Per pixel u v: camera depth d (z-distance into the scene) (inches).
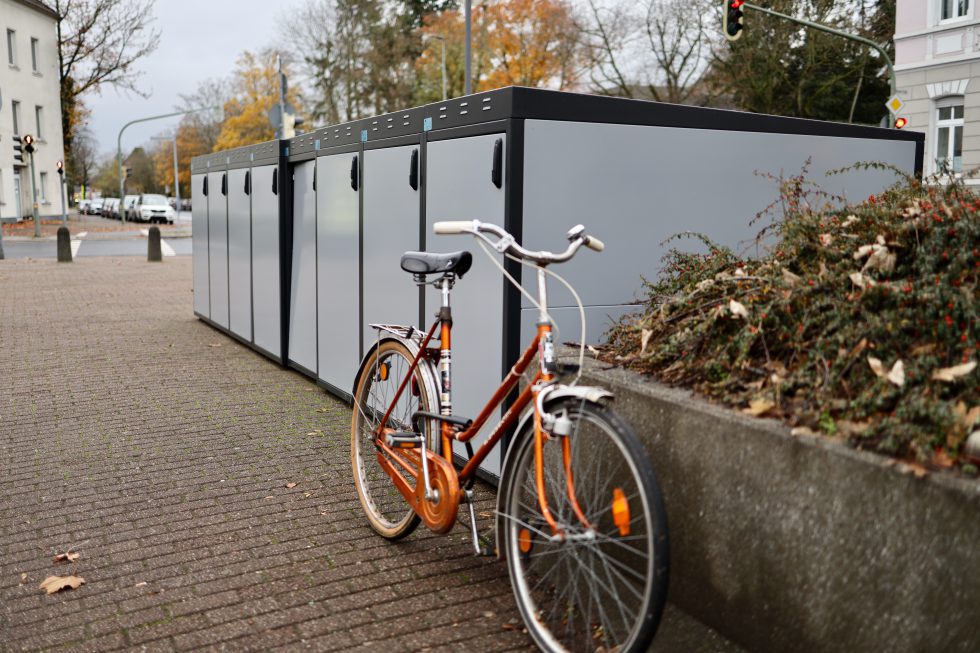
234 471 186.7
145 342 358.0
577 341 175.2
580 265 174.6
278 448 203.8
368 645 114.1
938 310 100.9
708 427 105.7
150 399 253.9
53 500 169.0
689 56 1256.2
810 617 93.6
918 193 144.6
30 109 1726.1
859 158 212.4
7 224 1625.2
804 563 94.0
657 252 183.6
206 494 172.4
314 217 270.8
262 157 311.3
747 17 1152.2
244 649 113.1
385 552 144.1
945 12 1015.6
